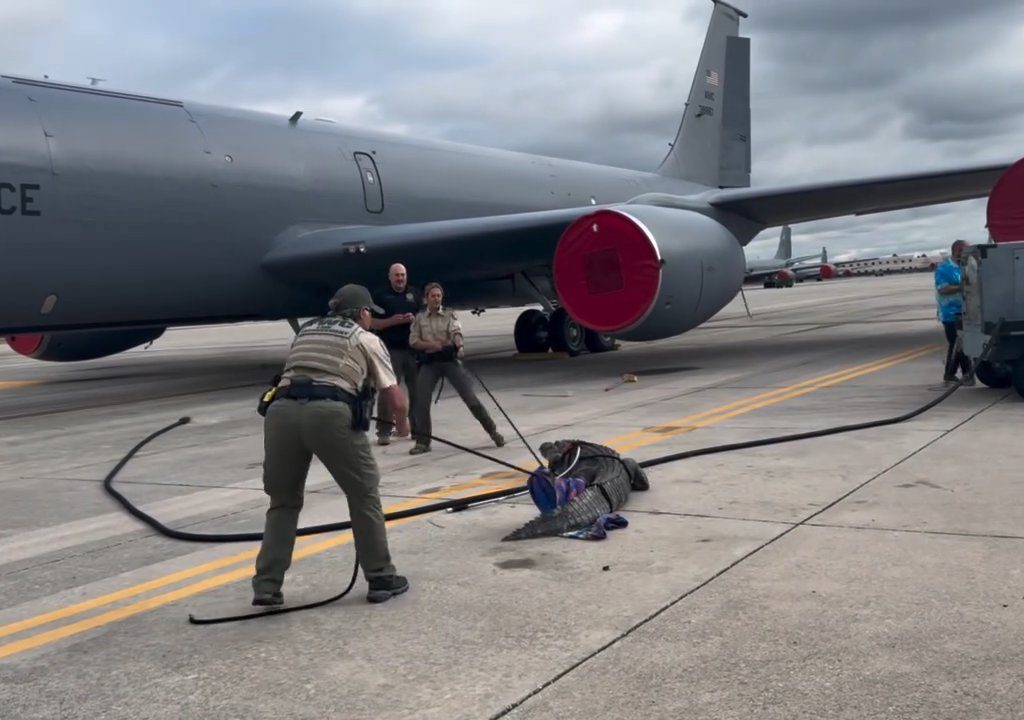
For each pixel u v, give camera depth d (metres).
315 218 13.30
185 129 11.85
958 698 2.92
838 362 13.03
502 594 4.10
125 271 11.17
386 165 14.57
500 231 12.38
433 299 7.56
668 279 11.63
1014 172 10.91
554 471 5.63
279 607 4.07
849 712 2.87
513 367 14.74
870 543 4.52
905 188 13.70
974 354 8.87
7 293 10.30
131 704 3.21
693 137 21.75
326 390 3.99
